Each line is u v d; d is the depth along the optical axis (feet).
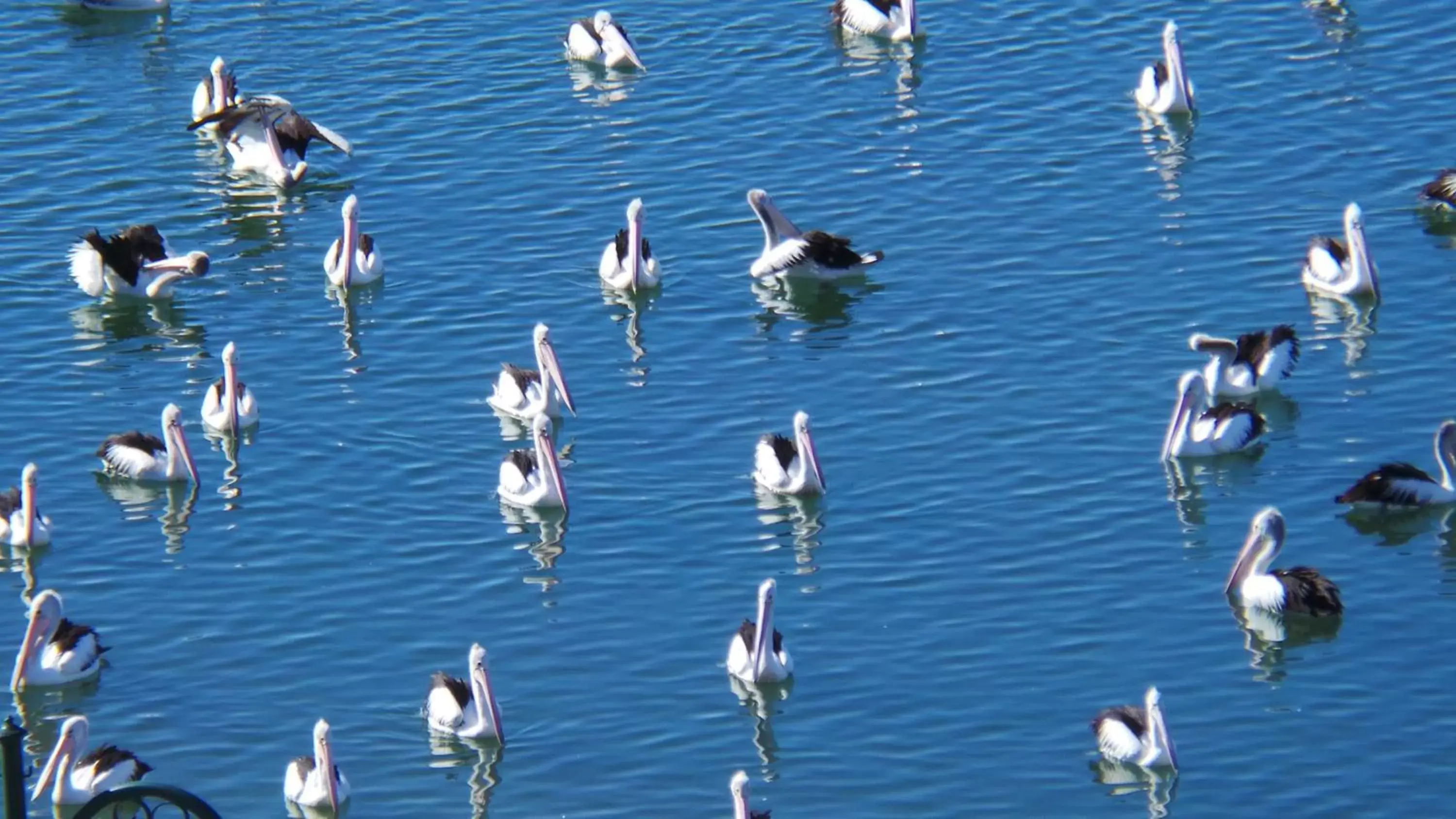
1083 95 151.53
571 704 88.69
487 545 101.04
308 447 110.73
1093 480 105.70
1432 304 123.13
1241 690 89.10
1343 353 118.32
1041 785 82.84
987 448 108.88
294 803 81.82
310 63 160.25
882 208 136.77
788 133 147.54
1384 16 161.07
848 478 106.42
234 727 87.71
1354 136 143.43
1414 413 112.06
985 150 143.84
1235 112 147.84
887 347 120.06
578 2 170.50
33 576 99.45
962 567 98.22
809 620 94.32
